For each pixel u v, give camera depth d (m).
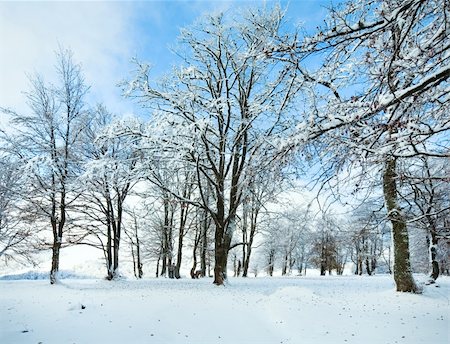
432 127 4.30
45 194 18.95
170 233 32.00
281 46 4.23
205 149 16.64
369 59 4.45
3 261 24.05
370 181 4.87
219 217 17.45
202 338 7.71
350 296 12.39
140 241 34.47
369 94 4.66
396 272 13.01
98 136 16.36
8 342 7.30
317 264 45.69
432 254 18.64
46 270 32.41
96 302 11.20
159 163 16.78
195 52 18.48
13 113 19.30
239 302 11.14
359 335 7.82
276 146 4.97
